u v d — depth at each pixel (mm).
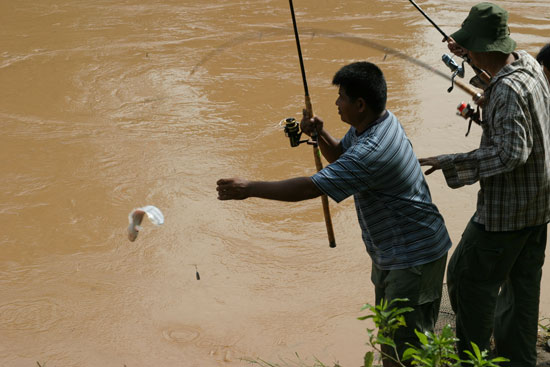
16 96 8594
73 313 4566
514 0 13008
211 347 4195
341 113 3141
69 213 5898
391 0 13102
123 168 6719
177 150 7113
